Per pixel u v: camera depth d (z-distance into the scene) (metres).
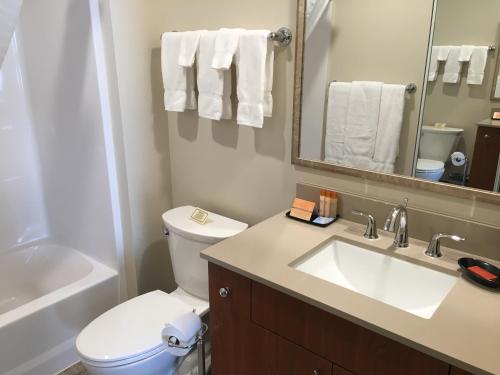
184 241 1.87
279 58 1.66
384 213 1.55
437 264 1.33
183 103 1.90
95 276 2.18
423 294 1.36
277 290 1.25
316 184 1.71
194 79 1.91
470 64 1.27
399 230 1.43
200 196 2.16
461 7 1.25
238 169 1.95
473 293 1.18
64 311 2.02
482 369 0.90
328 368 1.21
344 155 1.59
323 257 1.50
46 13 2.07
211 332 1.55
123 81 1.92
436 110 1.36
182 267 1.94
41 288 2.45
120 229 2.19
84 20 1.87
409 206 1.50
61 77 2.12
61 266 2.45
